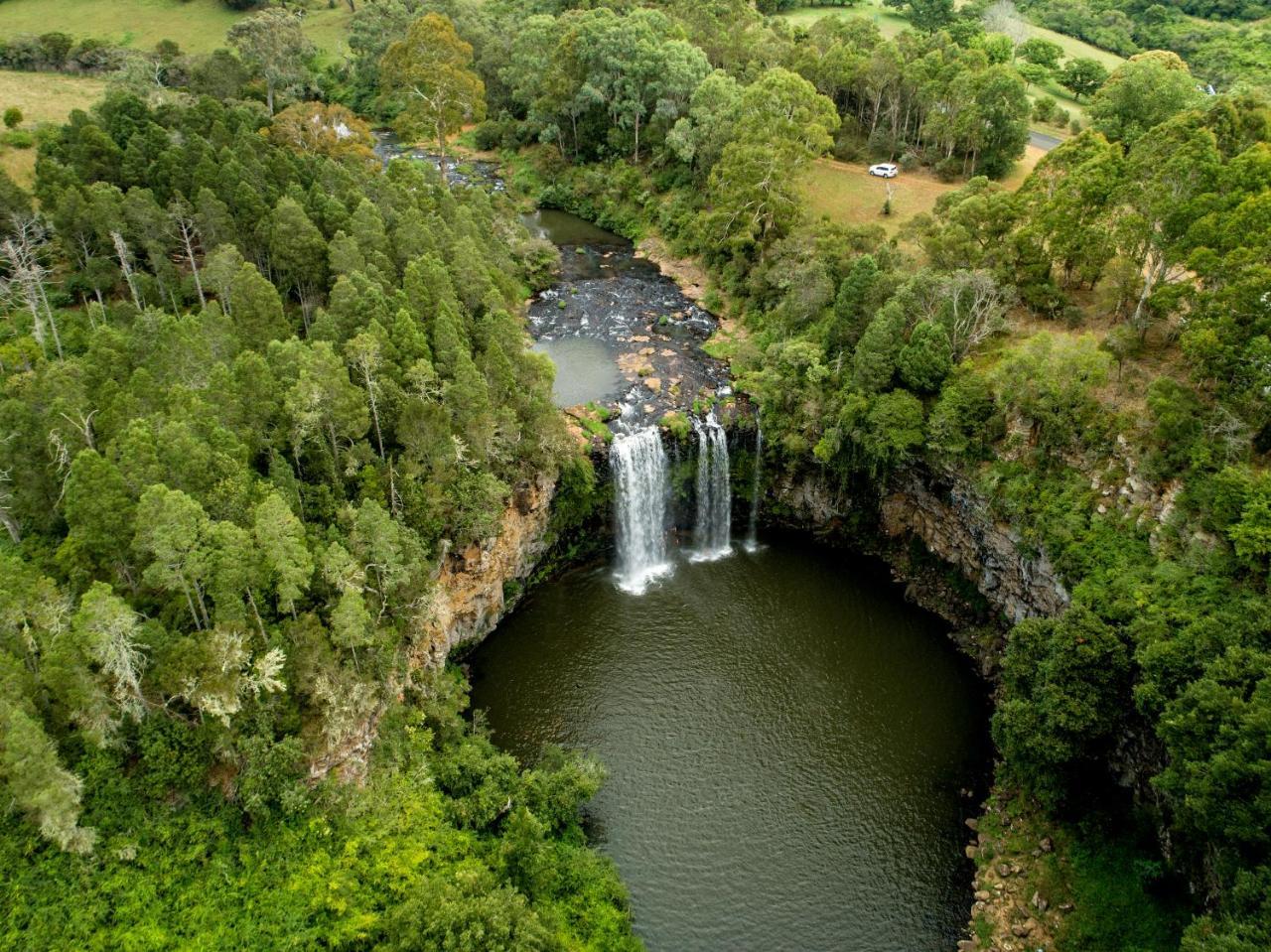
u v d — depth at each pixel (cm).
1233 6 18450
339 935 5362
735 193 12356
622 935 6025
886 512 9706
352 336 8275
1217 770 5134
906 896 6550
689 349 11856
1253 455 6756
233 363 7194
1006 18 18362
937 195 13725
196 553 5372
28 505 6438
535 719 7881
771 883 6625
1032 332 9238
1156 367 8044
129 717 5406
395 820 6088
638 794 7256
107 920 5091
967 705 8088
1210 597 6212
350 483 7431
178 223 9775
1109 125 12044
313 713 6084
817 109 13375
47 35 17100
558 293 13538
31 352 8012
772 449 10144
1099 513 7375
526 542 9012
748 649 8662
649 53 15638
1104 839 6406
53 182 9869
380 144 18988
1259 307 6594
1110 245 8638
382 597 6825
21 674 5084
